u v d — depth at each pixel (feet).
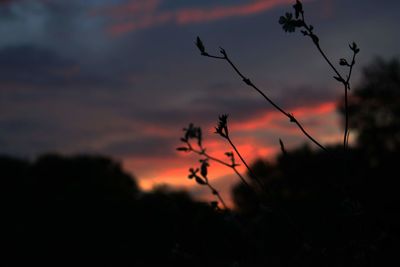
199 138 6.89
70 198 31.50
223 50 6.29
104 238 25.53
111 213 26.23
